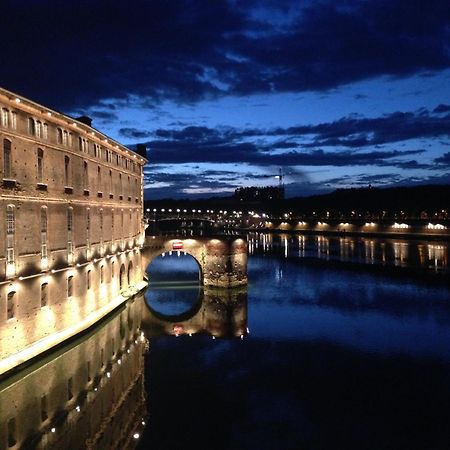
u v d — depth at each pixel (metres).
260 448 26.97
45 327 39.94
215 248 74.19
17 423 29.27
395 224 192.00
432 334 48.59
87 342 45.72
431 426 29.45
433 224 176.00
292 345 45.78
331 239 183.75
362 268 96.62
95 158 52.31
